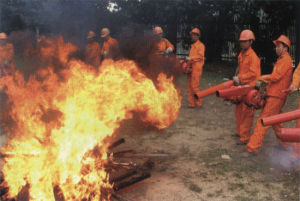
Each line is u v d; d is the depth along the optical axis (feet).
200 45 25.30
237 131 19.51
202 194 12.78
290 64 15.14
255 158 16.20
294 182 13.64
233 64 51.34
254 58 16.88
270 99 15.58
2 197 11.29
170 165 15.47
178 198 12.47
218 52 53.21
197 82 25.62
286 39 15.11
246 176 14.29
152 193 12.82
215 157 16.42
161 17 48.37
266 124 11.26
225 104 27.81
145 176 12.88
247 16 44.96
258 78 16.10
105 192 11.61
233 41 51.34
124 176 12.60
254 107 16.05
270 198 12.42
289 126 21.27
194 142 18.66
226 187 13.33
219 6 48.73
